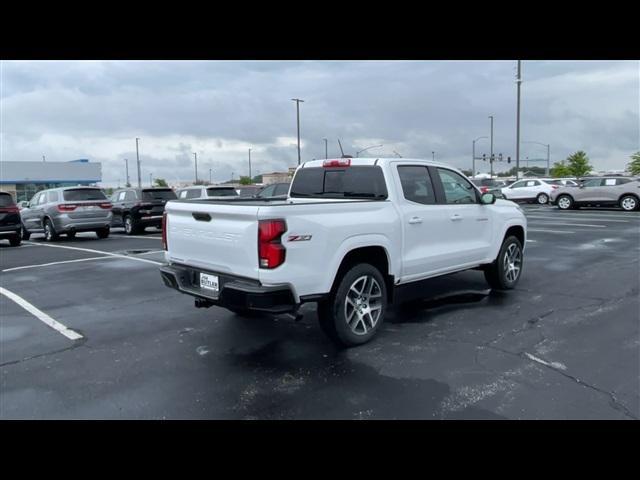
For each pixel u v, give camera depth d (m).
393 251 5.25
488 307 6.37
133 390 4.02
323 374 4.29
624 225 17.12
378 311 5.15
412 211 5.51
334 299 4.75
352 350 4.88
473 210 6.46
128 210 18.33
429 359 4.60
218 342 5.19
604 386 3.97
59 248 13.76
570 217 20.86
